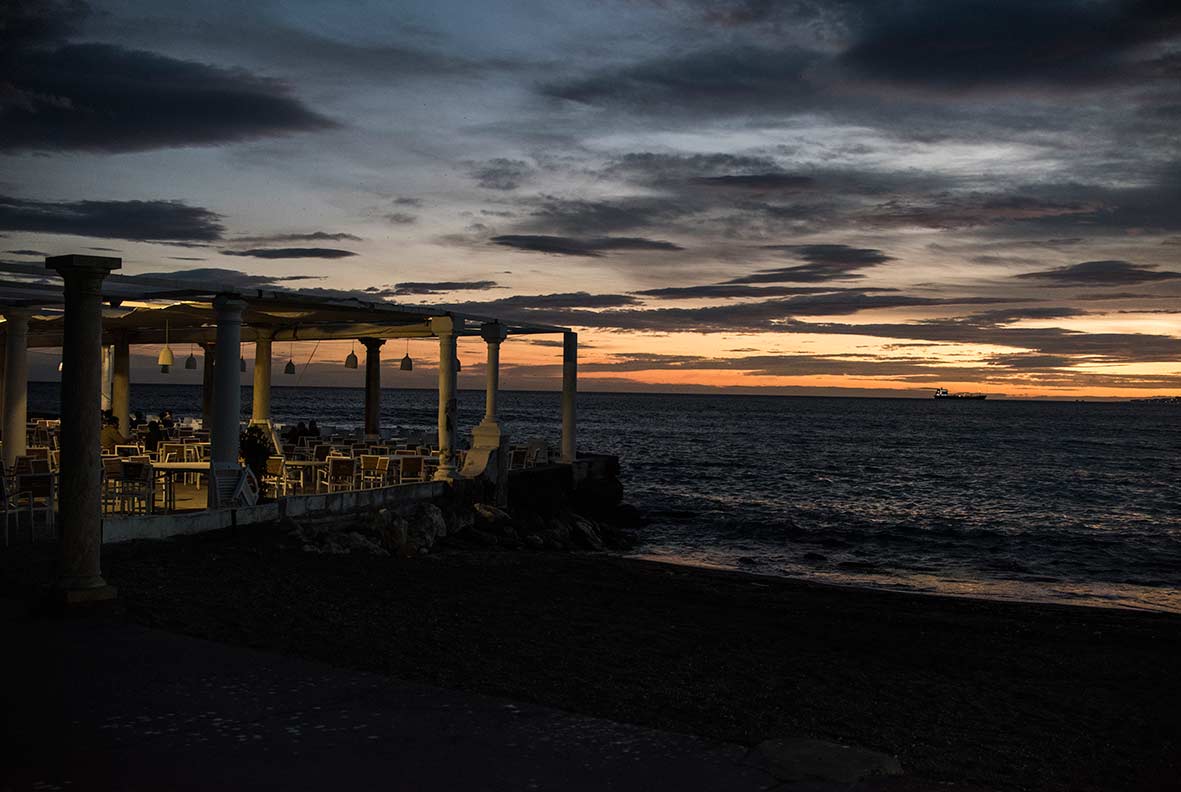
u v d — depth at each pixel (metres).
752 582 17.22
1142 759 6.85
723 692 7.55
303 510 15.16
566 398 26.42
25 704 5.65
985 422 157.75
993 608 15.45
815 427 123.25
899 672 9.33
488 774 4.64
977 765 6.11
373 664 7.38
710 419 148.12
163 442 18.98
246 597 9.87
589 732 5.36
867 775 4.81
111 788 4.34
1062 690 9.12
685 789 4.51
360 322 21.55
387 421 93.12
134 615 8.38
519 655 8.29
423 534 17.44
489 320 21.55
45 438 23.59
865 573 21.06
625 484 42.53
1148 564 23.81
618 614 11.38
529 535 20.33
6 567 10.22
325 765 4.71
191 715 5.47
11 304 15.37
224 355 14.32
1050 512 35.53
